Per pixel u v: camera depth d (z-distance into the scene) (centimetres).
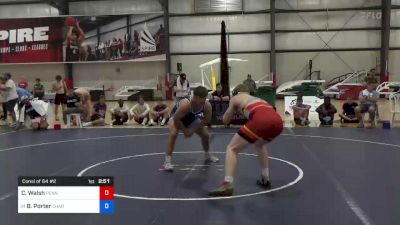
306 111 1079
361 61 2014
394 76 2006
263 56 2069
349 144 788
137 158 684
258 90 1145
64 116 1170
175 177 552
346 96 1891
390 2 1922
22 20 2138
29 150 772
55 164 645
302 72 2058
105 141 868
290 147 764
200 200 450
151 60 2106
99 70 2189
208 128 1034
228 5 2056
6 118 1234
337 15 2008
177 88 1206
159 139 886
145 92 2080
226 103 1058
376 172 566
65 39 2138
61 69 2191
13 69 2194
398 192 471
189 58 2114
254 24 2059
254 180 530
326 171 575
